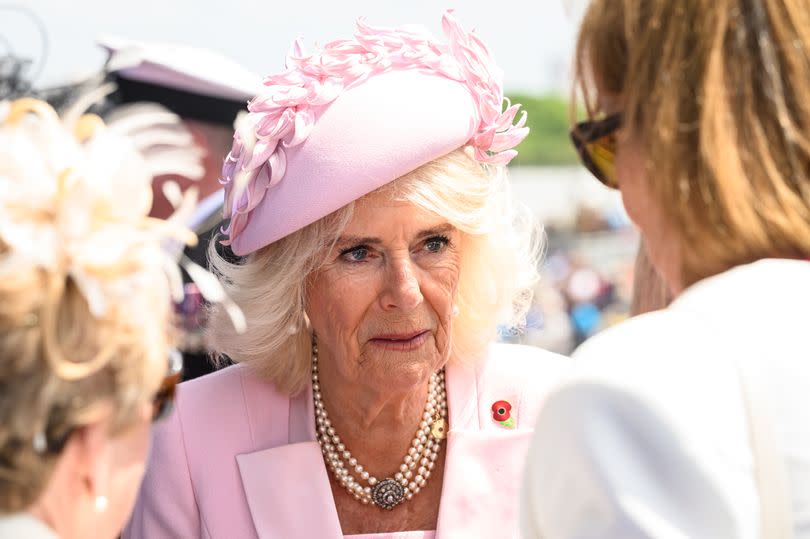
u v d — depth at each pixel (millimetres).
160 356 1217
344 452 2164
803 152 1194
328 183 1915
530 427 2191
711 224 1216
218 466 2145
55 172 1147
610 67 1317
